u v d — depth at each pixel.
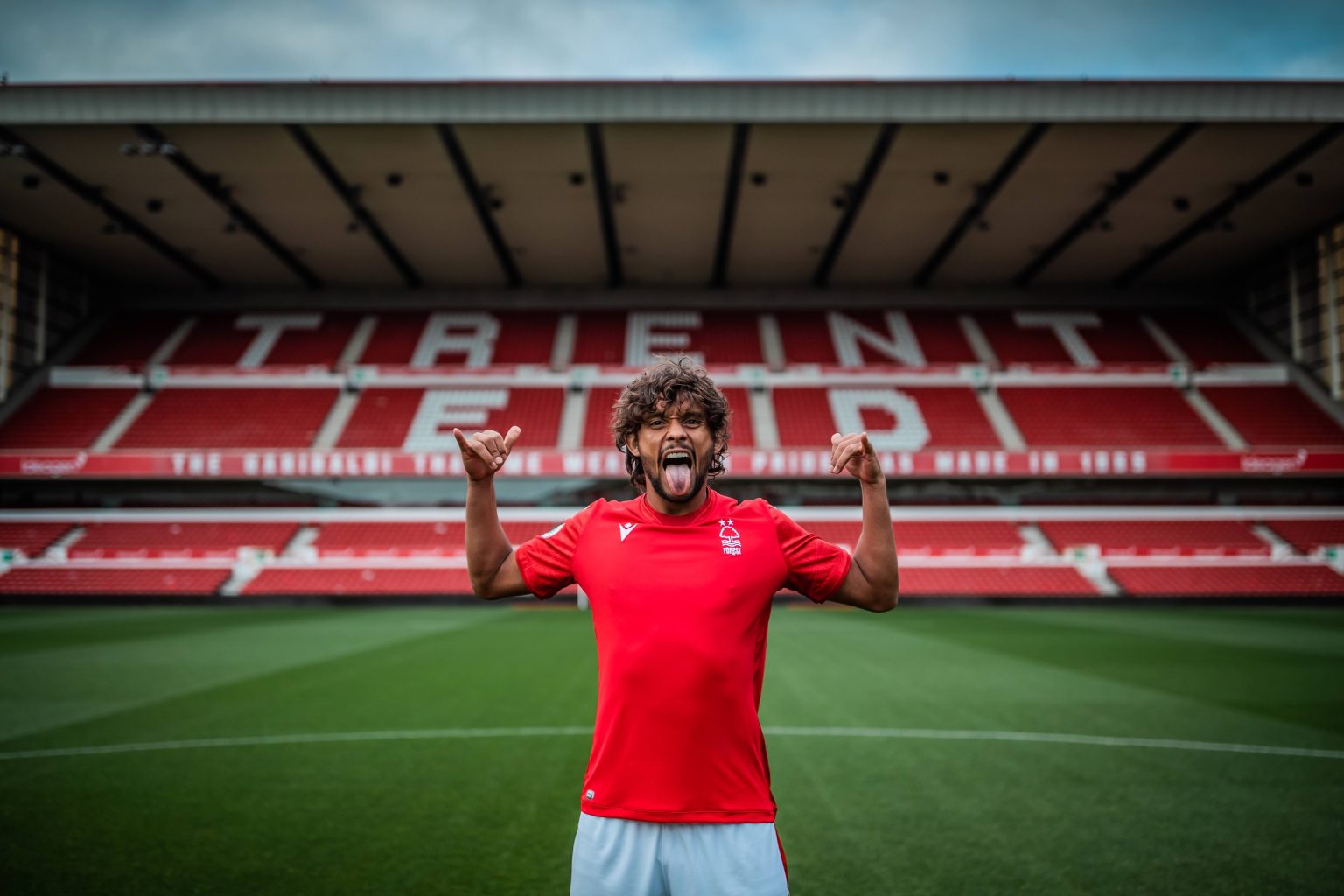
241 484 21.39
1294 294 22.69
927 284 26.09
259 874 3.53
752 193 19.52
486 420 22.31
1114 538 20.25
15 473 19.50
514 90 15.90
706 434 1.69
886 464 19.81
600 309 26.55
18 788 4.80
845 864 3.64
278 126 16.23
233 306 26.11
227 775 5.05
